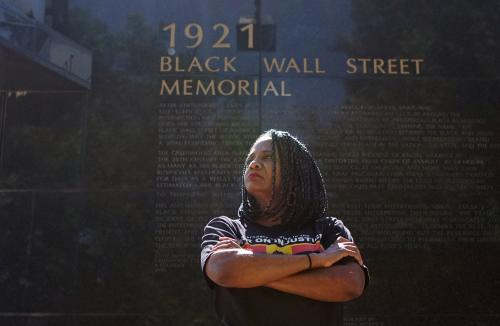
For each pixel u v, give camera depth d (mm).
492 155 6227
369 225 6039
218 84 6348
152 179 6113
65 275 5891
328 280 1870
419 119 6305
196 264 5902
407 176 6156
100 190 6082
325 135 6242
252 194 2154
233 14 6543
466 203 6098
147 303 5809
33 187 6109
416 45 6496
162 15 6531
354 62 6445
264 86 6348
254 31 6496
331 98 6340
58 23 6469
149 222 6004
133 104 6301
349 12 6570
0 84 6320
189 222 6016
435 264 5941
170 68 6391
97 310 5801
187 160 6164
